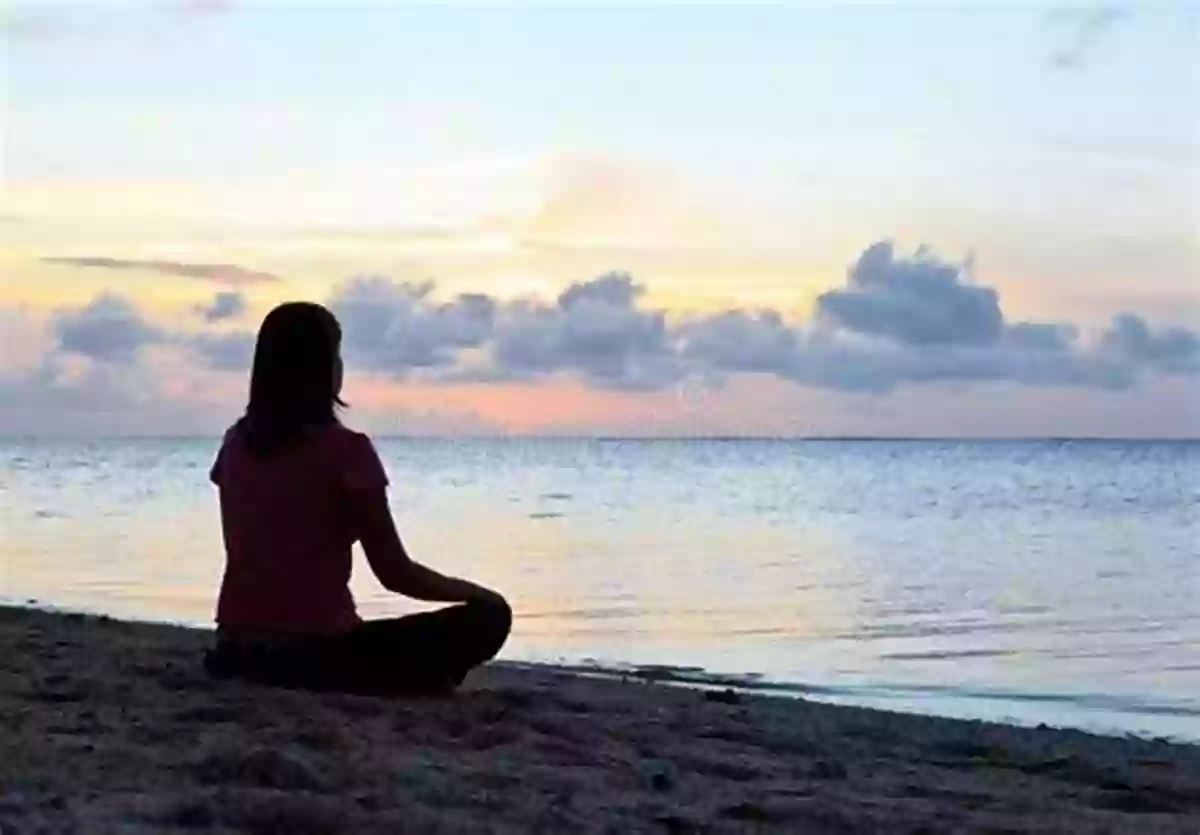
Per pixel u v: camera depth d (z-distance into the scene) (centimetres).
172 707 666
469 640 707
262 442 677
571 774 599
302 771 546
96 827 463
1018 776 719
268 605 691
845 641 1744
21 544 2739
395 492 5538
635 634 1725
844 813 561
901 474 8181
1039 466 9600
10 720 640
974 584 2464
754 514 4431
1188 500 5444
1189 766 786
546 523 3734
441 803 529
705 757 679
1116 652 1705
